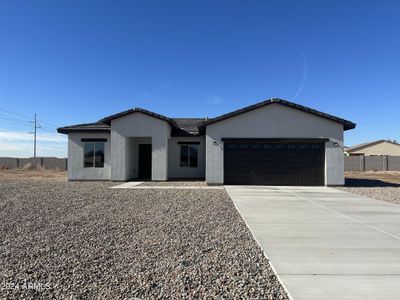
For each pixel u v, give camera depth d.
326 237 6.90
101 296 4.02
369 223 8.31
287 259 5.46
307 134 18.48
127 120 20.31
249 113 18.69
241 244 6.35
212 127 18.78
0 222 8.20
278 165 18.66
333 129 18.47
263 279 4.61
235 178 18.73
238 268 5.03
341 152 18.38
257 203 11.63
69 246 6.11
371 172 38.75
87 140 21.41
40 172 34.97
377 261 5.36
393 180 24.30
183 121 27.03
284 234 7.15
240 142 18.70
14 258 5.40
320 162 18.55
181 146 22.94
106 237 6.78
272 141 18.58
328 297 4.02
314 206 11.04
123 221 8.38
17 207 10.43
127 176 20.78
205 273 4.80
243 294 4.12
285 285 4.39
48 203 11.30
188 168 22.83
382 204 11.57
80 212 9.61
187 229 7.55
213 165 18.58
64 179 23.25
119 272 4.80
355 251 5.92
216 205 11.08
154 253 5.72
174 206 10.79
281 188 17.12
